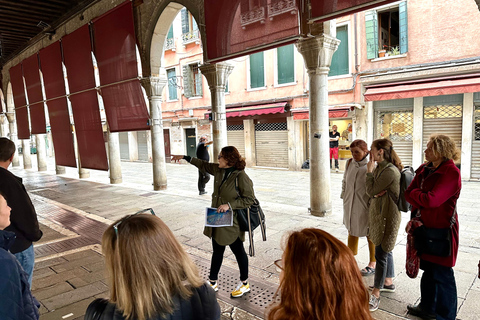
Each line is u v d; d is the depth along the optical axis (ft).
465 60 32.71
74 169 59.98
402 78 36.40
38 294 12.57
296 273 3.70
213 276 11.93
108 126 36.96
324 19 17.07
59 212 26.45
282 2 18.80
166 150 67.00
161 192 32.91
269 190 33.60
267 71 48.88
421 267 9.75
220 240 11.21
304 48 20.27
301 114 43.96
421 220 9.36
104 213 25.36
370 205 10.95
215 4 22.50
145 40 30.60
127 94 31.65
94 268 14.85
